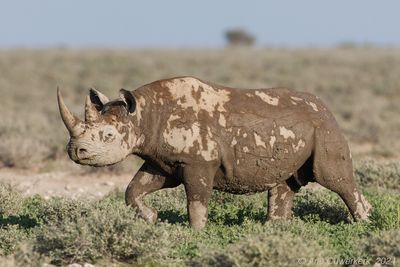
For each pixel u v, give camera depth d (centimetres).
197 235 3644
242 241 3145
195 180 3684
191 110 3697
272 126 3781
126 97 3638
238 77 18375
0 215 4425
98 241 3328
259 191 3900
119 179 6494
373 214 3931
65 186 6022
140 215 3766
